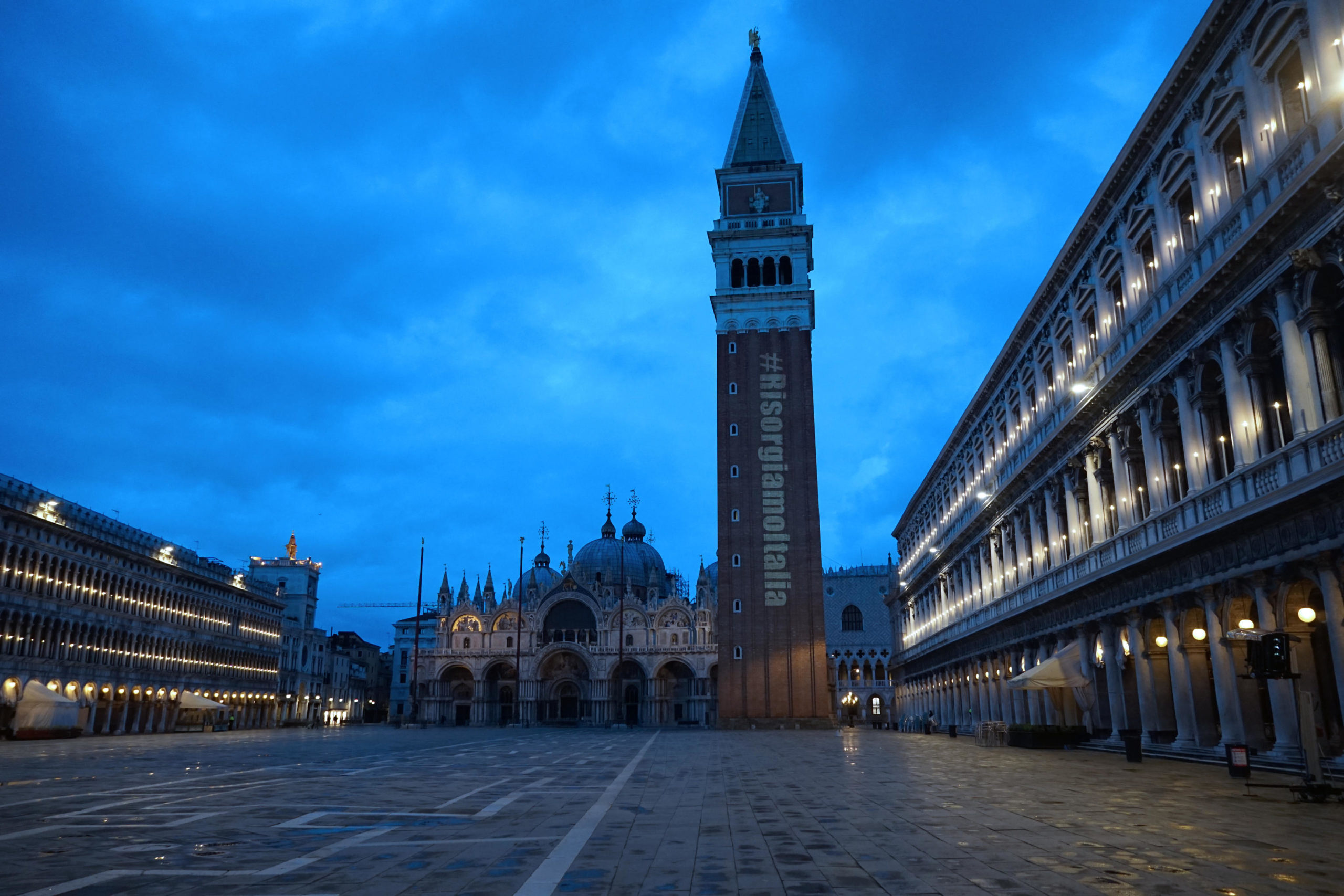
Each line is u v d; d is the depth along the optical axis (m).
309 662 169.25
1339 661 26.30
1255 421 31.36
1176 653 37.16
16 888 12.95
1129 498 42.50
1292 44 29.31
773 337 111.31
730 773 32.88
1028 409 57.91
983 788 25.67
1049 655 54.03
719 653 103.50
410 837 17.48
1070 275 49.38
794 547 105.19
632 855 15.35
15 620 79.56
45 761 41.78
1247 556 31.06
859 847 15.77
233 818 20.25
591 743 66.25
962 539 73.88
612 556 183.88
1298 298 28.34
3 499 78.06
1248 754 27.64
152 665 103.12
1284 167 29.33
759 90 123.56
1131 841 16.06
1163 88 36.62
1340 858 14.41
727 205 117.56
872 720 140.75
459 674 167.50
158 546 106.38
